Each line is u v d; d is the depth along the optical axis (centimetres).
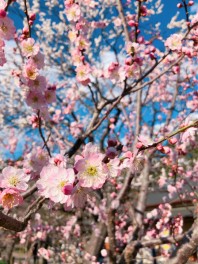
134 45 312
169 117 623
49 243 759
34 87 283
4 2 235
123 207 613
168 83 779
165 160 555
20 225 190
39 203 198
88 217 753
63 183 170
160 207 527
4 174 188
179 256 264
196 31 331
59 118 568
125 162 178
